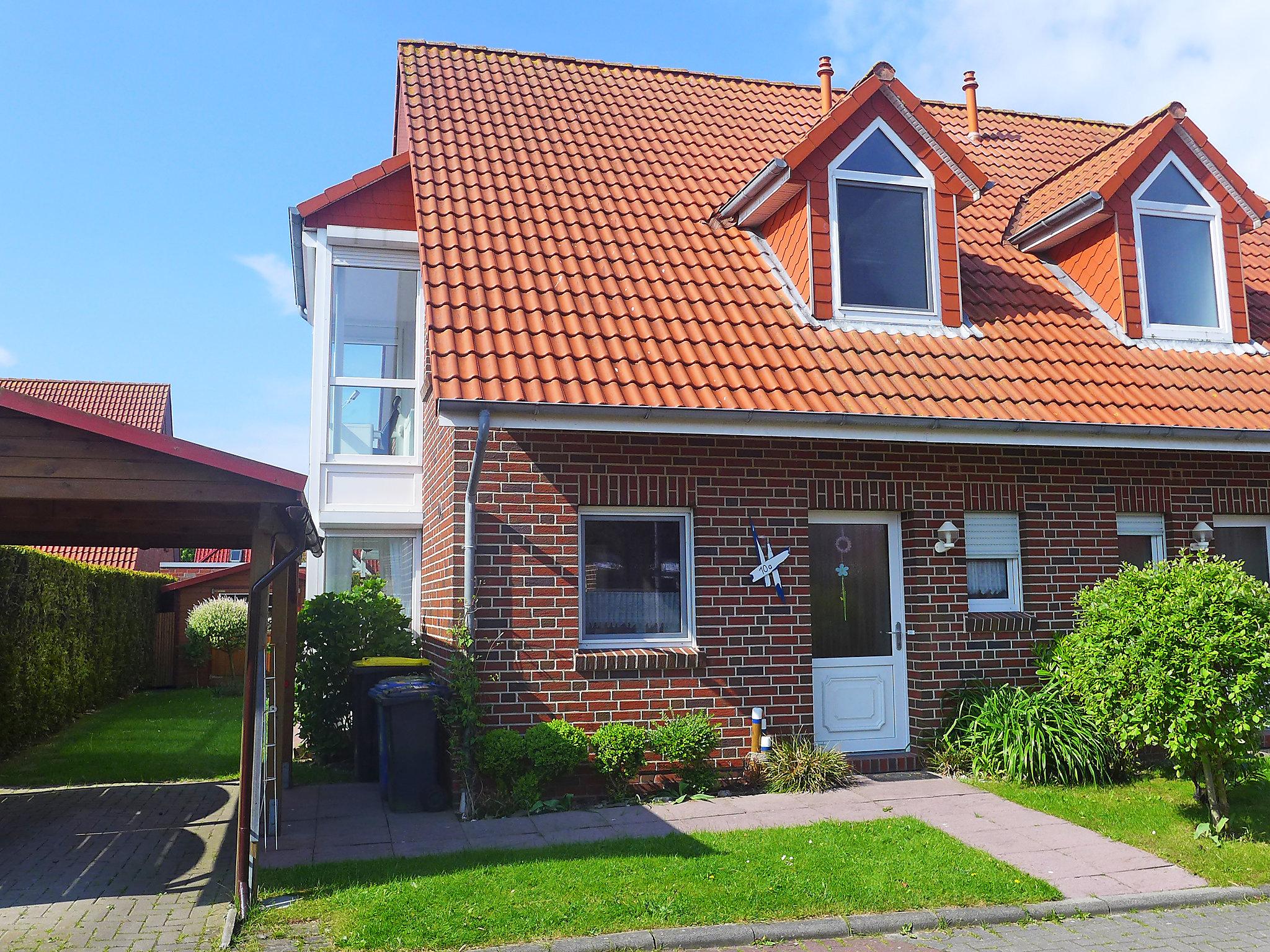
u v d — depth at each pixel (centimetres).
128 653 1920
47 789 999
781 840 725
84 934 569
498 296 952
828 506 966
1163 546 1083
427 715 854
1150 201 1176
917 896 614
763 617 934
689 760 877
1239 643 726
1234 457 1102
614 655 888
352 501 1161
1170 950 558
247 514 710
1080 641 816
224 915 599
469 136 1211
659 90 1449
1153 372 1077
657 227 1134
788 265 1105
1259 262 1403
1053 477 1036
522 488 888
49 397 3247
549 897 604
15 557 1205
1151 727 753
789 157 1052
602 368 888
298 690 1077
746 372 933
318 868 669
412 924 560
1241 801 836
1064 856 705
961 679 988
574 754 837
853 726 988
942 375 995
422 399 1173
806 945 563
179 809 899
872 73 1095
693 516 930
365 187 1191
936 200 1111
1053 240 1241
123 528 855
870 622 1004
